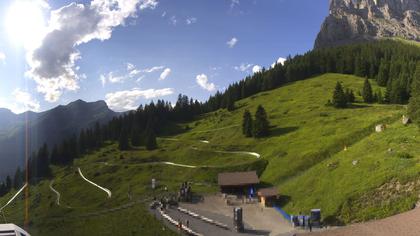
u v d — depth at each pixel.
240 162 138.12
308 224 73.69
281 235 70.62
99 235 95.31
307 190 91.19
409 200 66.75
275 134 158.50
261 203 97.25
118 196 135.12
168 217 91.81
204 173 135.25
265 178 117.38
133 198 124.88
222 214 90.81
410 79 172.00
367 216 68.94
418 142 87.44
